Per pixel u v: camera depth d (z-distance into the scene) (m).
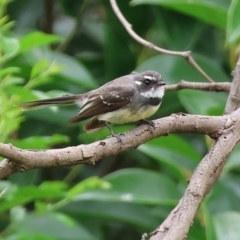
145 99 9.38
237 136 7.32
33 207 12.66
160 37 13.43
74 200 10.48
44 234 10.31
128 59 12.66
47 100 9.01
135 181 10.15
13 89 8.85
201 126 7.45
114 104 9.22
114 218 11.09
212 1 10.77
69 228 10.50
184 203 6.65
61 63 11.22
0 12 9.09
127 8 12.77
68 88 12.31
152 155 10.29
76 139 12.88
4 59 8.71
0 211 9.41
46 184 8.93
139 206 11.20
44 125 12.70
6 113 8.28
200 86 8.96
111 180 10.11
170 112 12.49
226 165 10.40
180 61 11.63
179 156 10.80
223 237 8.63
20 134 12.58
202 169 6.96
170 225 6.54
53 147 12.89
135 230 13.17
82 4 13.55
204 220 9.39
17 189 8.95
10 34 11.44
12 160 6.29
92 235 11.09
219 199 10.52
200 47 13.04
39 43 9.02
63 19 14.77
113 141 7.11
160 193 10.12
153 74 9.54
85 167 13.58
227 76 12.41
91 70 13.23
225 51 13.08
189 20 11.43
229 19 8.47
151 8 12.73
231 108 8.12
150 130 7.45
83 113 9.21
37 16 13.30
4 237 9.67
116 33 12.65
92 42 13.90
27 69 11.15
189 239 10.58
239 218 8.94
